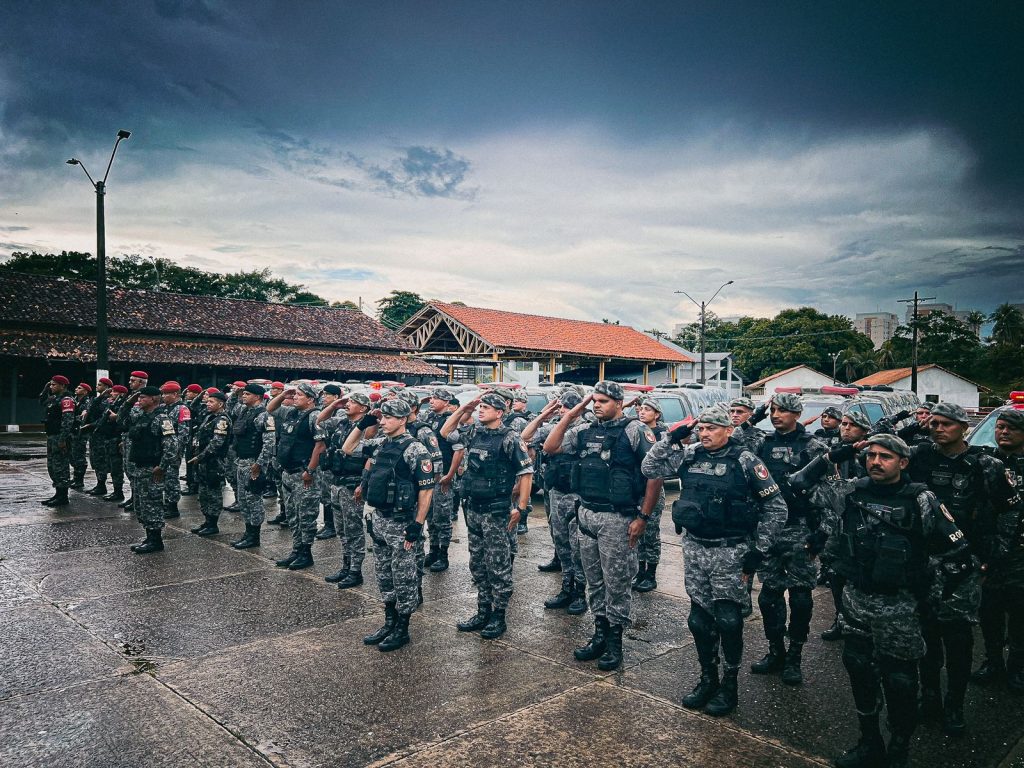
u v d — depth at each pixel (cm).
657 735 359
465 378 3869
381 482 475
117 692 402
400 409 484
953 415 396
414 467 479
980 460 399
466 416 652
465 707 387
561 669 444
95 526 855
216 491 816
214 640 486
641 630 522
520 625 529
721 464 391
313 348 3547
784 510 382
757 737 358
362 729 361
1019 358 6412
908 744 327
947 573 331
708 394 1340
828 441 585
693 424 404
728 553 385
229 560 704
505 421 843
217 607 557
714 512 382
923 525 319
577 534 473
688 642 498
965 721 383
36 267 5022
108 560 697
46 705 386
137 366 2945
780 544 441
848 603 337
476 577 517
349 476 612
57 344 2662
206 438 859
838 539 353
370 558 721
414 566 480
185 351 3002
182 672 432
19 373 2752
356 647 477
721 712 381
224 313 3434
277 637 493
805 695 412
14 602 564
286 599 580
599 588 461
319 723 367
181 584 620
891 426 565
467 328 3369
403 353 3853
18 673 428
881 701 335
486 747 344
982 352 7275
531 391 1232
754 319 7681
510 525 500
